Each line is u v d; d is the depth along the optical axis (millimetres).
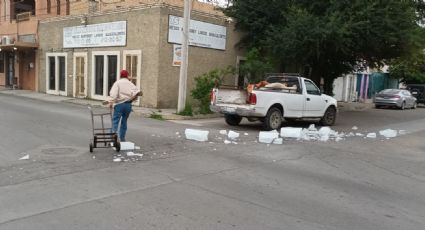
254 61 20625
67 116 15344
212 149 9867
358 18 18453
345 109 26328
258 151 9891
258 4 22281
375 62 23828
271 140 11172
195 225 4984
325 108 16031
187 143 10523
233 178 7219
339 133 14211
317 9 20266
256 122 16125
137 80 20422
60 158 8188
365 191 6883
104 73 22547
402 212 5863
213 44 21750
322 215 5551
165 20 19422
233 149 10000
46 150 8953
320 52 19688
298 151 10148
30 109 17469
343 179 7617
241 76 21984
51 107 18938
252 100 13328
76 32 24672
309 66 23172
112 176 6996
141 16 20141
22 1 35594
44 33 28062
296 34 18672
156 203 5719
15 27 31859
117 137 8852
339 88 34719
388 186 7305
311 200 6195
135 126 13477
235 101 13953
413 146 12078
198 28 20859
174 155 8953
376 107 30109
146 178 6961
